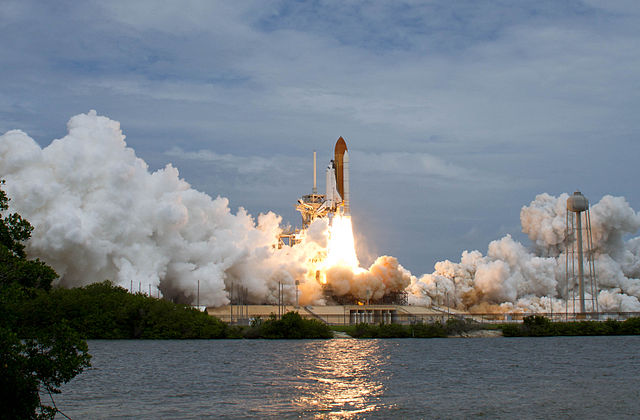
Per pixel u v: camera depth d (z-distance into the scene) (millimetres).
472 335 179250
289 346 145375
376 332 177250
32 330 45406
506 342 160500
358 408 72188
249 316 194375
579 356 125750
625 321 186375
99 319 157375
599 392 82750
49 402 74688
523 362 116000
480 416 68125
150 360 114812
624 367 108250
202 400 76562
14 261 46656
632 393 81938
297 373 99750
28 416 43406
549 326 181375
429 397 79250
